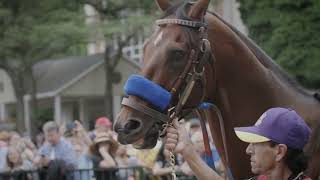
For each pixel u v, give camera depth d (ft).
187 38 16.29
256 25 43.88
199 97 16.55
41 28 84.43
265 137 13.24
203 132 17.37
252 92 17.16
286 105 17.31
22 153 41.83
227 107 17.20
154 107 15.83
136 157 36.96
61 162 36.14
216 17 17.28
